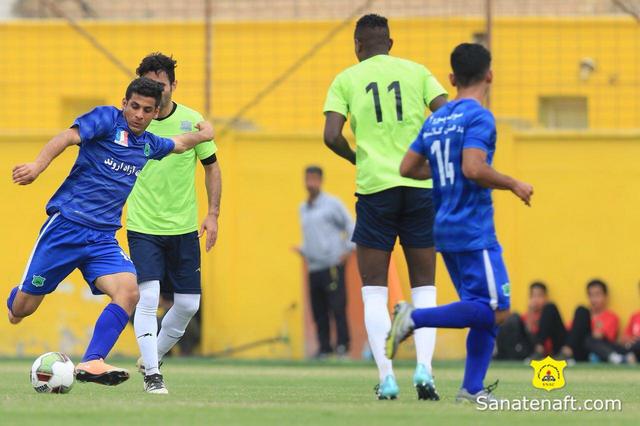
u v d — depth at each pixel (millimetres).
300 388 34031
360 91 28750
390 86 28750
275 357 60125
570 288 58375
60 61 78375
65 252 28562
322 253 56844
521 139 58969
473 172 24484
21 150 61812
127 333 60156
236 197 60719
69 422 21438
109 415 22578
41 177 61656
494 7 79625
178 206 31469
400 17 74312
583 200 58500
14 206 61688
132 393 29750
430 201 28391
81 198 28500
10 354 61469
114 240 29062
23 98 78188
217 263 60594
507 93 72688
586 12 78938
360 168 28547
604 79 72375
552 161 58719
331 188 60281
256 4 84125
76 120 27984
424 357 28250
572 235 58469
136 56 78062
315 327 59938
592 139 58500
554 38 72625
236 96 76562
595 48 72500
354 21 76688
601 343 54500
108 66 78250
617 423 22312
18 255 61688
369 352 58938
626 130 58219
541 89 72562
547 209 58688
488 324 25141
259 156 60656
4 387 32406
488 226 25078
